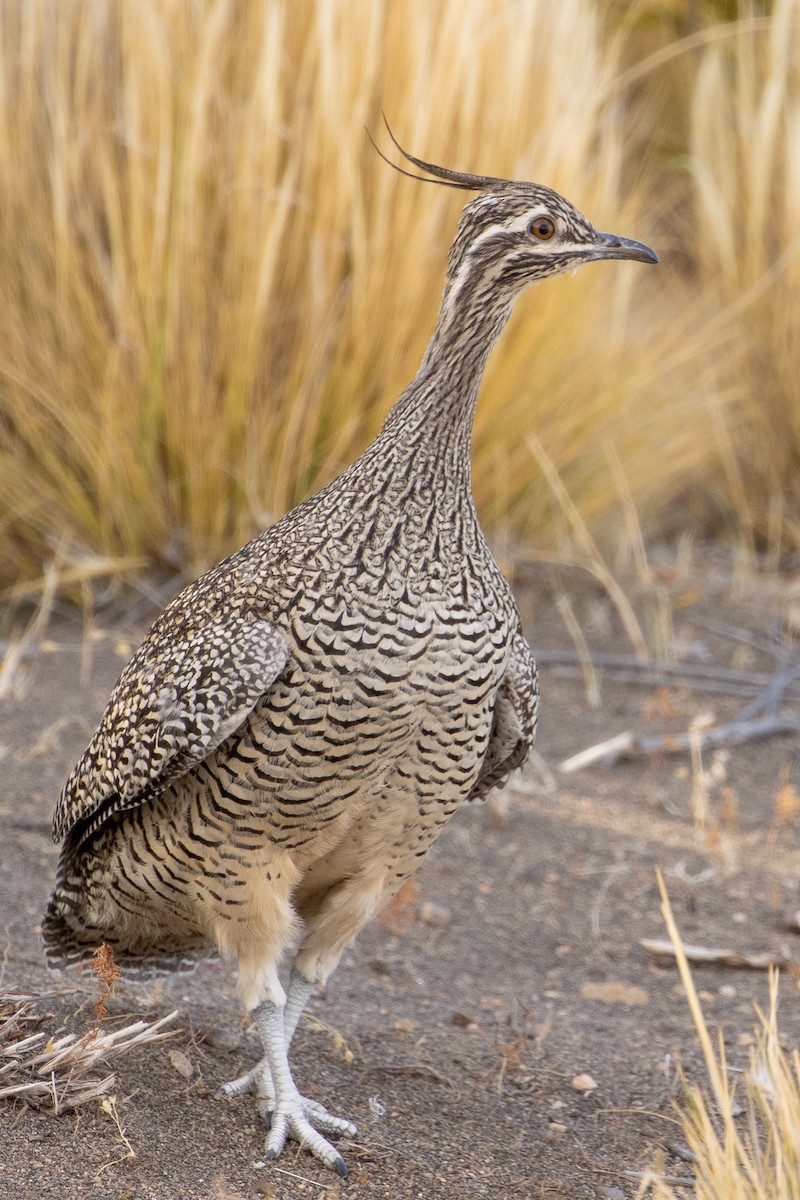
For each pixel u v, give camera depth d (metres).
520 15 18.84
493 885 14.05
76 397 18.47
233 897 9.36
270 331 18.25
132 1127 9.23
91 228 18.28
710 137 24.38
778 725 17.39
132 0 17.84
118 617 18.59
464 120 18.17
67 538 18.69
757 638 19.66
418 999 12.02
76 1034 10.20
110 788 9.60
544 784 16.02
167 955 10.70
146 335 18.12
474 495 19.84
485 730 9.30
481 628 9.04
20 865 13.05
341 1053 10.81
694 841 15.09
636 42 26.94
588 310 20.56
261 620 9.03
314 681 8.85
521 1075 10.77
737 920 13.69
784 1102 8.16
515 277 9.58
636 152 25.66
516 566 20.41
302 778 8.97
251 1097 9.97
